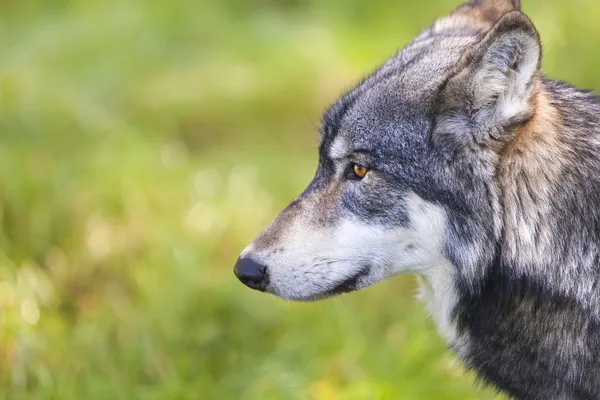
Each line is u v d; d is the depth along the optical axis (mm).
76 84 16203
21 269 11180
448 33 8258
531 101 6855
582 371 7039
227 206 13297
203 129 16625
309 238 7504
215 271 12250
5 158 12477
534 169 7035
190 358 10508
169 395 9797
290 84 17906
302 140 16391
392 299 11820
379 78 7672
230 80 18188
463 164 7102
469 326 7547
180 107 17047
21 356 9961
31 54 17547
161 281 11633
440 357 10180
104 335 10641
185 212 13047
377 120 7363
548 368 7199
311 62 18578
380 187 7355
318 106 17219
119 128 14250
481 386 8281
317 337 11008
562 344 7062
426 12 21047
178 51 19312
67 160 13000
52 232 12031
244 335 11227
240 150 15930
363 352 10578
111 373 10102
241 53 19438
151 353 10453
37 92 14438
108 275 11797
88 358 10227
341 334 10867
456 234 7250
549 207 7004
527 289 7070
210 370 10797
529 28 6590
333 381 10281
